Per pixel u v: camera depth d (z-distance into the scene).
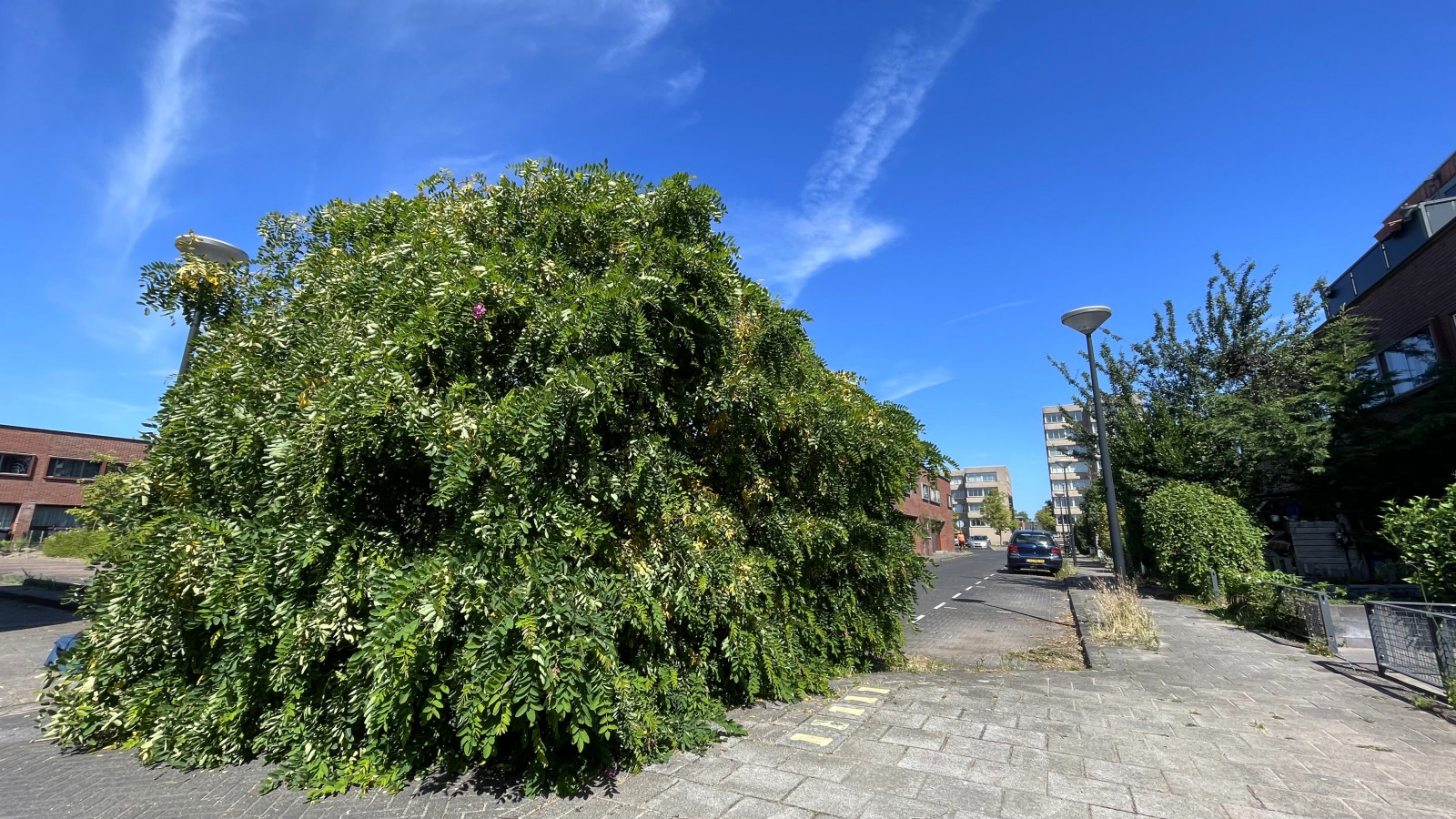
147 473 4.67
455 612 3.42
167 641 4.30
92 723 4.50
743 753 4.16
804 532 5.41
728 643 4.70
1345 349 16.09
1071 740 4.39
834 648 6.14
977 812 3.31
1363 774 3.79
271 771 3.96
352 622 3.58
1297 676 6.31
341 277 4.60
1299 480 15.16
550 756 3.73
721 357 4.92
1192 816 3.25
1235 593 10.18
